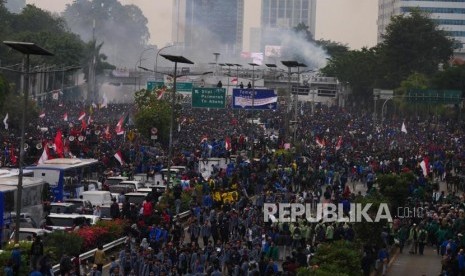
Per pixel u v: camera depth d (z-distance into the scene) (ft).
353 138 535.19
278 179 345.31
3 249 198.70
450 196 316.81
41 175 299.99
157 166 359.25
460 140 589.32
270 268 183.83
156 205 270.26
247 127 580.30
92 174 338.34
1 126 508.53
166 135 488.44
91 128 465.47
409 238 256.93
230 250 198.08
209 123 585.63
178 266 192.03
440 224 256.93
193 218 239.50
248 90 490.49
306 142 520.42
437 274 226.58
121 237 233.55
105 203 278.87
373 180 342.23
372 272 221.66
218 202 280.92
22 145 212.84
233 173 335.47
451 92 651.25
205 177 348.59
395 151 449.48
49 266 178.40
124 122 501.97
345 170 387.55
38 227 237.25
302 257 193.77
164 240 214.28
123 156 381.19
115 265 182.70
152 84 572.10
